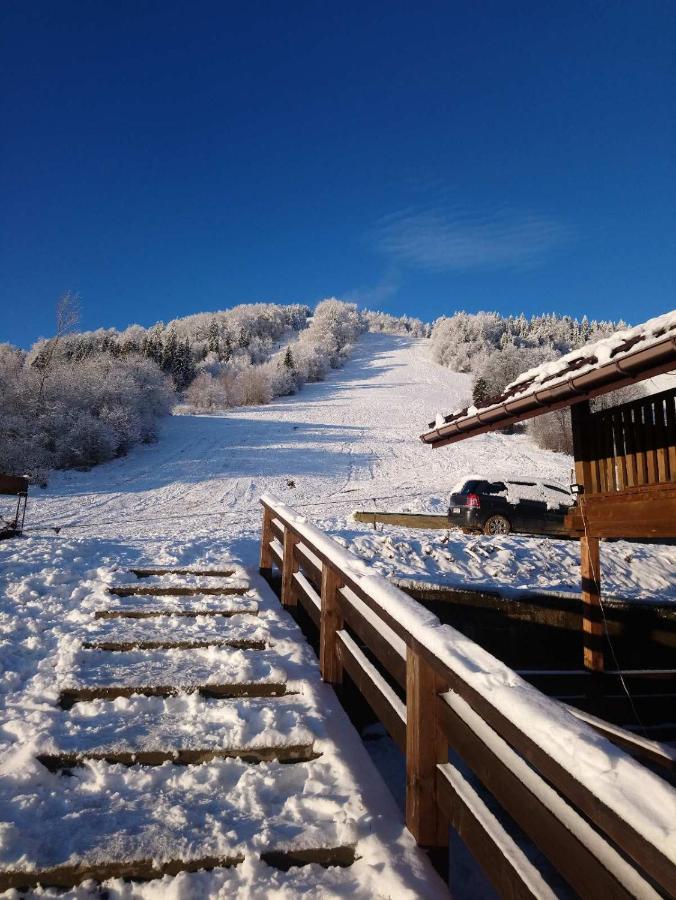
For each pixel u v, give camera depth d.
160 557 6.34
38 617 4.41
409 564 7.62
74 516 17.41
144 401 35.00
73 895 1.98
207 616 4.59
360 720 4.62
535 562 8.21
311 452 30.23
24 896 1.98
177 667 3.63
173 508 19.27
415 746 2.19
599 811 1.11
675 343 3.99
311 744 2.84
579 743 1.21
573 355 5.58
